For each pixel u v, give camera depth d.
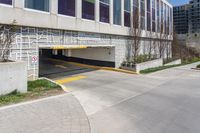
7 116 8.52
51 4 16.59
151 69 27.97
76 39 19.55
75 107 10.19
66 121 8.34
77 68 25.25
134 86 16.67
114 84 17.11
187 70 30.08
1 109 9.27
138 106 11.09
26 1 14.82
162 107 10.98
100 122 8.61
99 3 22.52
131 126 8.24
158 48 37.44
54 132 7.27
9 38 13.37
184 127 8.21
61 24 17.59
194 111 10.37
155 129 7.98
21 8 14.32
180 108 10.88
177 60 42.97
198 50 66.00
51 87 13.81
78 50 28.41
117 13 25.80
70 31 18.83
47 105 10.20
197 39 69.00
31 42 15.27
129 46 28.11
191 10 74.38
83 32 20.38
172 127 8.20
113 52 25.72
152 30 35.69
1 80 11.10
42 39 16.14
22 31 14.62
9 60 12.72
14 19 13.82
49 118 8.55
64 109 9.79
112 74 22.53
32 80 14.87
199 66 34.19
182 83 18.91
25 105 9.99
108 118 9.10
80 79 18.77
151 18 35.06
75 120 8.51
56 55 30.84
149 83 18.34
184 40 68.00
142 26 31.38
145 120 8.95
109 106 10.95
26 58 14.91
